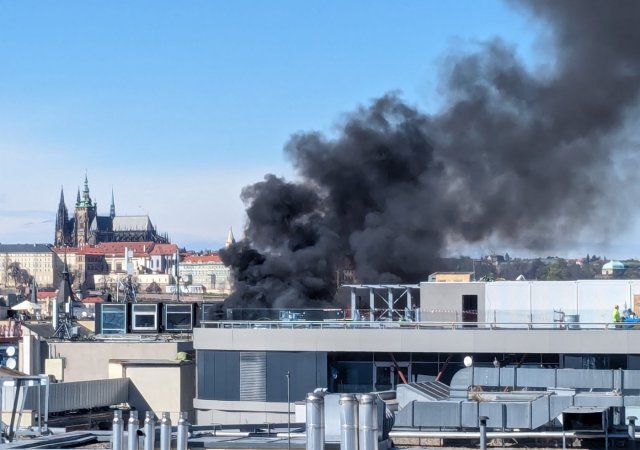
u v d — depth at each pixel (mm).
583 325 109312
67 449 63406
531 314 112688
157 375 120812
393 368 109688
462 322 108188
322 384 110500
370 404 48719
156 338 143250
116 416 57062
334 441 55938
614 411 65688
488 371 79938
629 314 112250
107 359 129750
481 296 116562
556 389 76188
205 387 115000
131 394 120938
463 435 63375
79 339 143250
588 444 62562
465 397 74125
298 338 111688
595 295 114312
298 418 85500
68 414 109625
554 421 64625
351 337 109875
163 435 56719
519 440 63406
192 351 130875
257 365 113000
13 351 113125
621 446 62344
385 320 121812
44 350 130875
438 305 117625
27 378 70562
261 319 123500
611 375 77625
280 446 61500
